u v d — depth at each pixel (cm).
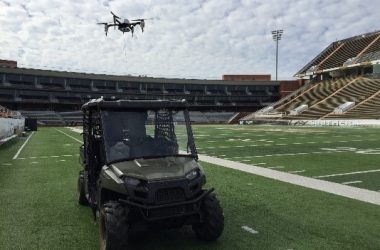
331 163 1427
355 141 2527
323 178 1100
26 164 1480
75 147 2252
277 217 695
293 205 781
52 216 722
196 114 9594
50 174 1230
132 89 9531
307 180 1069
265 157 1642
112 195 534
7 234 616
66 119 8312
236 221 672
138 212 485
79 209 774
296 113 7444
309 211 734
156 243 560
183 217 498
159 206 473
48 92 8500
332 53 9350
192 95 10025
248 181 1063
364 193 890
